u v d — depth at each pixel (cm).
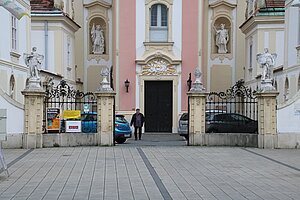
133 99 3622
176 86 3603
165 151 2036
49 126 2188
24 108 2117
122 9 3622
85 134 2205
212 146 2242
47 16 3434
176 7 3628
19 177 1373
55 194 1141
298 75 2733
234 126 2483
